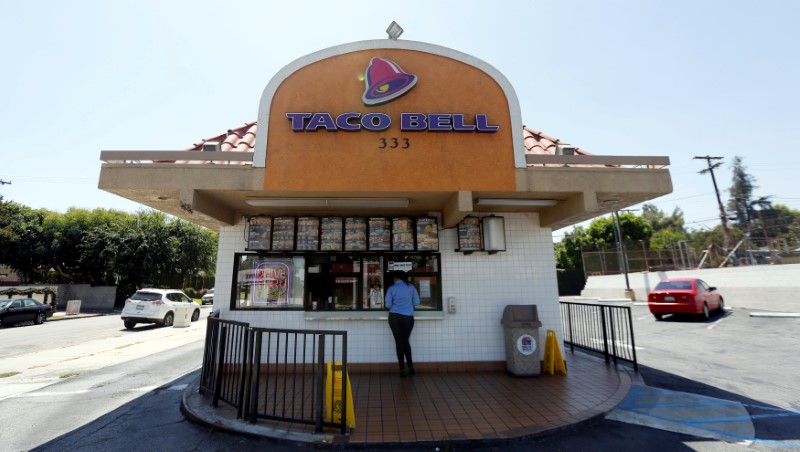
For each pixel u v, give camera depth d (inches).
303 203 259.0
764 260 939.3
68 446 164.4
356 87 251.4
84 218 1150.3
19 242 1077.8
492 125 249.3
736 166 1856.5
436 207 282.5
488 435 166.4
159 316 647.8
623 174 248.7
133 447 162.9
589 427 182.5
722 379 263.3
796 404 212.5
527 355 264.4
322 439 163.2
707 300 577.3
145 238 1081.4
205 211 241.4
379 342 279.1
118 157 233.9
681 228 2684.5
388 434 167.9
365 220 283.6
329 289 287.1
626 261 1019.9
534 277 293.6
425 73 255.6
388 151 241.0
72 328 645.3
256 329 187.5
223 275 283.7
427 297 288.8
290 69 252.1
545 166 257.3
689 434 174.9
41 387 261.4
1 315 646.5
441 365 277.9
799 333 427.5
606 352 308.8
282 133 240.7
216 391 203.8
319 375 173.5
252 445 163.3
